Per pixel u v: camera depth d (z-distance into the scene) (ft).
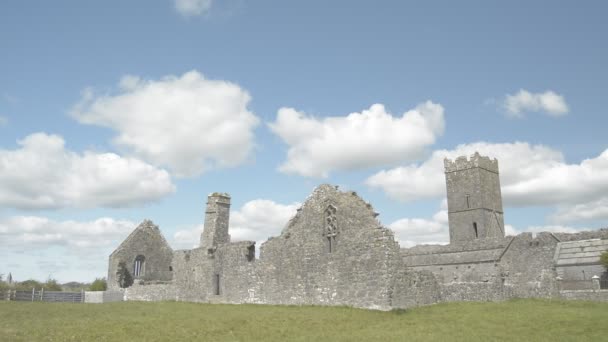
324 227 127.13
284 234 136.46
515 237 191.42
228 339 77.51
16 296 178.50
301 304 127.65
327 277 123.54
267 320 97.96
